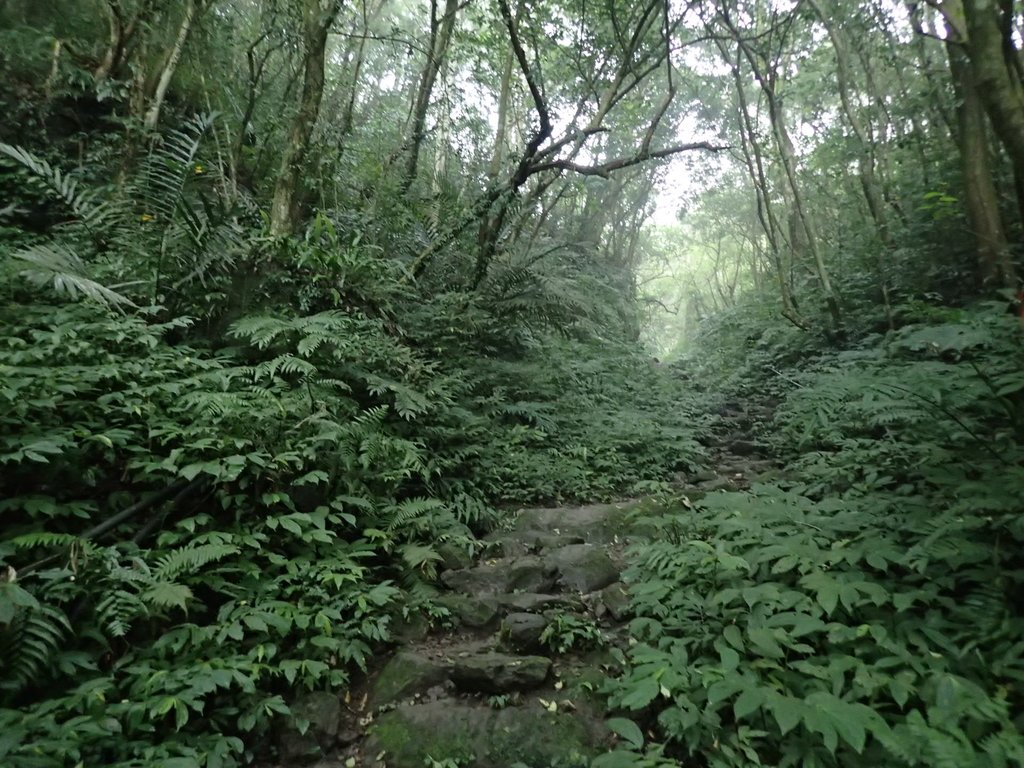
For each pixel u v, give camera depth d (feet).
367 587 11.51
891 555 10.09
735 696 8.68
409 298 21.81
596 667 10.46
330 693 9.62
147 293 15.31
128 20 25.50
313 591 10.84
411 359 17.62
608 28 31.96
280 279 17.22
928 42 35.60
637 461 20.67
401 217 24.94
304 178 21.47
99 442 11.20
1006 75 11.22
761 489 13.84
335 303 17.40
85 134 23.15
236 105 25.53
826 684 8.43
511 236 30.58
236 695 9.07
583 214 56.08
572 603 12.21
